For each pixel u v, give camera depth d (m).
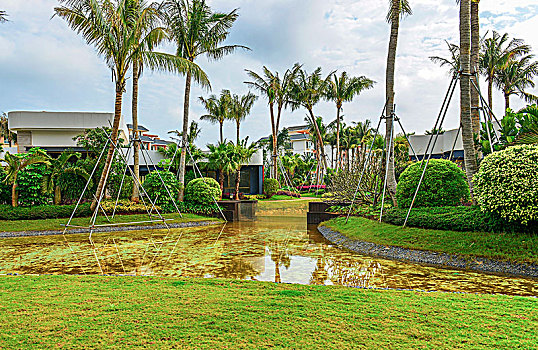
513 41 23.80
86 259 9.11
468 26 10.70
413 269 7.59
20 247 11.09
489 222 8.52
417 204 11.12
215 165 26.48
